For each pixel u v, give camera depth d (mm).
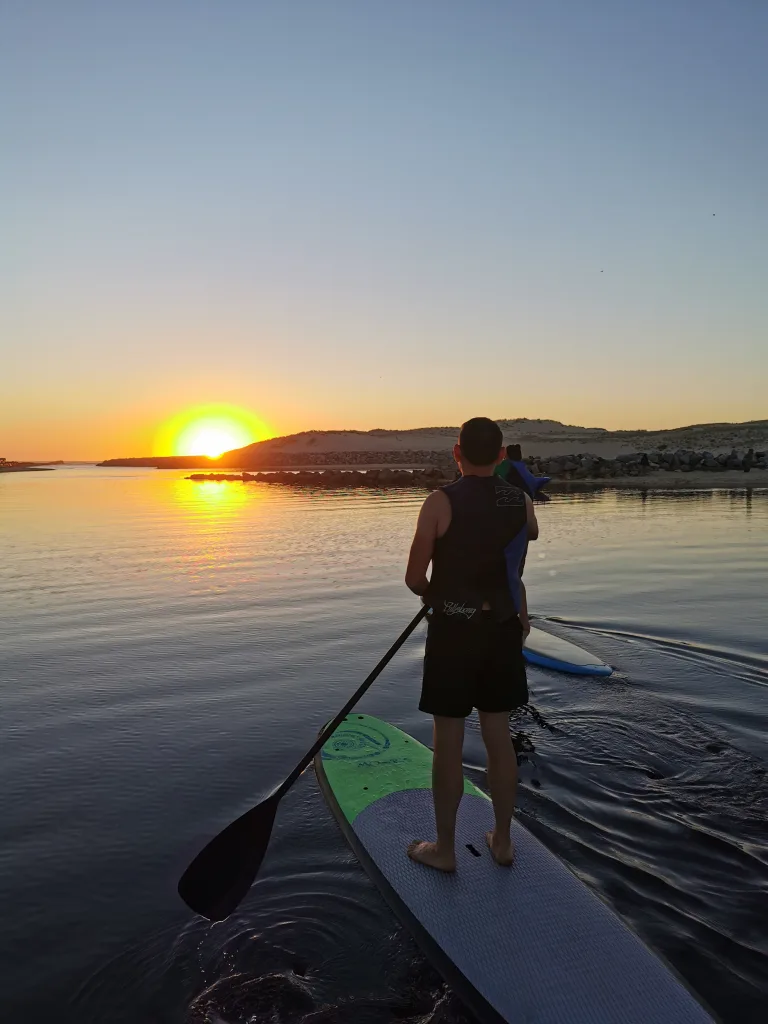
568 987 2148
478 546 2562
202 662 5680
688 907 2562
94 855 2963
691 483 28094
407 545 12219
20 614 7449
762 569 9344
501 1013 2074
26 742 4129
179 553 11695
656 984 2148
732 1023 2072
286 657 5797
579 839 2984
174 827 3174
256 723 4367
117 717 4508
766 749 3850
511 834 2943
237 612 7402
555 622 6629
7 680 5277
